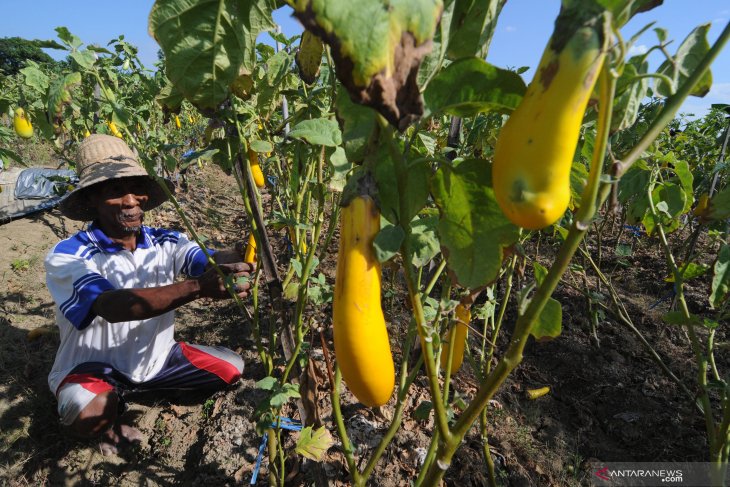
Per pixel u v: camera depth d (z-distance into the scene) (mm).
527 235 1649
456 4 749
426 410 1348
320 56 1203
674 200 1713
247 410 2520
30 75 2455
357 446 2176
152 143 3037
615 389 2689
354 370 775
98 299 1999
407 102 572
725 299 1427
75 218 2340
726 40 612
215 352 2674
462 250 882
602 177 648
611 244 4902
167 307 1906
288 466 2104
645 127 2318
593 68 549
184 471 2258
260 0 940
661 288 3881
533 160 582
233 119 1425
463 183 817
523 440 2297
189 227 1642
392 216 880
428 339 835
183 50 976
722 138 3162
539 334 892
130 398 2732
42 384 2785
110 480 2223
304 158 1781
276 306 1757
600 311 3010
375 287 771
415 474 2057
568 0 569
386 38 517
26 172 5527
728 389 1237
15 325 3354
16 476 2229
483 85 736
